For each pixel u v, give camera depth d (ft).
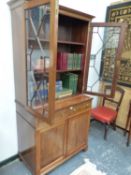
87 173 6.10
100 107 9.23
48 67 4.20
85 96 6.89
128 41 8.19
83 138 7.05
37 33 4.48
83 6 7.52
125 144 8.09
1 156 6.21
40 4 3.78
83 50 6.78
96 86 9.81
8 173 5.96
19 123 6.08
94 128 9.53
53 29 3.68
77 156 7.04
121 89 8.68
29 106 5.17
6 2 4.98
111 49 8.71
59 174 5.99
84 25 6.52
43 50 4.39
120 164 6.68
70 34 7.07
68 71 7.02
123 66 8.57
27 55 4.76
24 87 5.16
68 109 5.82
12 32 5.27
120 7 8.24
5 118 5.97
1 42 5.20
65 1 6.73
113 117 8.23
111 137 8.64
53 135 5.59
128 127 8.87
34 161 5.45
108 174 6.11
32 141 5.34
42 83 4.67
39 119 4.92
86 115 6.81
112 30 8.34
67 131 6.10
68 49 7.18
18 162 6.54
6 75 5.58
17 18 4.77
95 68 9.32
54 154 5.89
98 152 7.38
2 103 5.73
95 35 8.54
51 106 4.25
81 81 7.12
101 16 8.67
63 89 6.71
